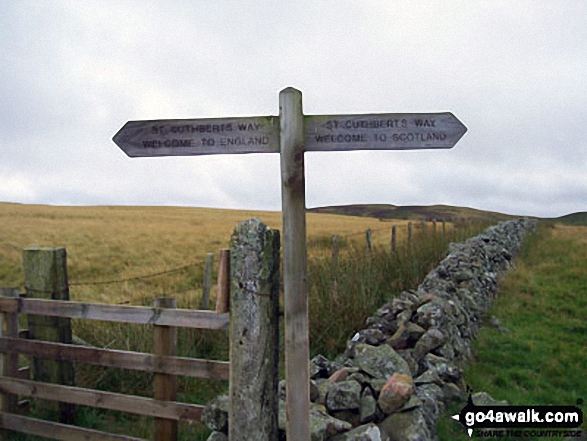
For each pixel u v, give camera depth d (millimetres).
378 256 9828
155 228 29516
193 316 3719
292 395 3188
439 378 4805
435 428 4098
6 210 36531
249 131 3348
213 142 3381
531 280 12055
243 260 3242
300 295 3182
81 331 6293
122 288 11883
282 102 3234
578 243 19016
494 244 13602
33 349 4367
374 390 4102
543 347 7113
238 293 3254
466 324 7234
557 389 5547
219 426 3574
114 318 4023
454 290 8148
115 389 5449
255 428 3246
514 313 9102
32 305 4395
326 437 3508
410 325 5531
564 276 12602
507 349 7023
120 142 3453
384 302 7719
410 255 10289
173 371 3801
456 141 3299
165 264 17812
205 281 7855
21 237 22641
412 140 3299
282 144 3230
